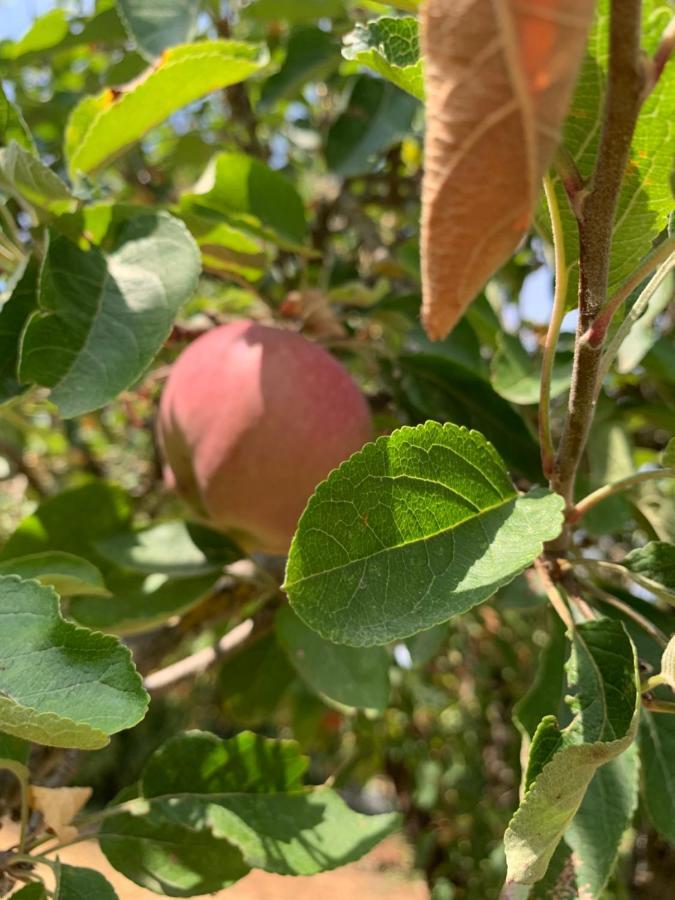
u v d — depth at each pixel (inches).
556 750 5.2
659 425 11.0
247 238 9.8
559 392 9.1
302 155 17.9
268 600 10.4
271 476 8.1
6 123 8.5
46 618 5.3
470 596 4.9
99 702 5.0
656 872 13.2
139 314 7.2
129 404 13.1
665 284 9.4
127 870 7.2
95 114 9.1
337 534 5.0
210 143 15.0
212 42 7.8
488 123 2.5
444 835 20.2
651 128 4.7
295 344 8.6
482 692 19.3
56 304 7.2
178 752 7.7
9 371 7.6
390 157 15.4
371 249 14.4
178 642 10.4
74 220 7.7
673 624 8.2
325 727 17.4
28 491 18.5
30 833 7.5
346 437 8.3
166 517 14.7
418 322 10.9
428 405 10.2
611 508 9.3
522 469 9.5
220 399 8.2
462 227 2.7
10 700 4.4
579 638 5.7
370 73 12.7
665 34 3.6
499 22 2.4
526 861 4.5
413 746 20.3
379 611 5.0
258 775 7.6
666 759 7.2
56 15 12.7
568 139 4.7
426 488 5.3
